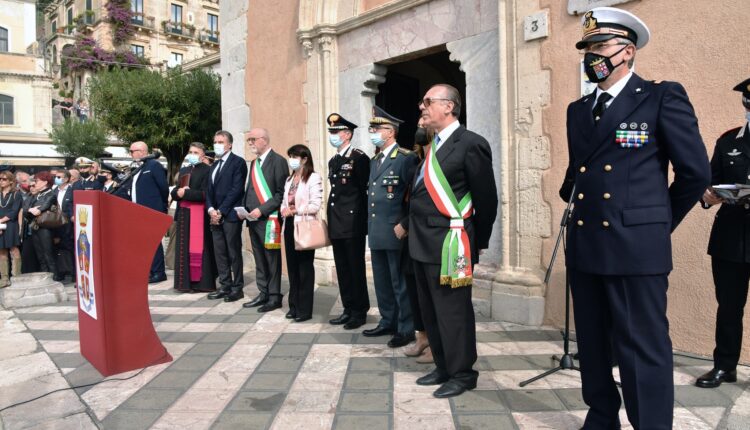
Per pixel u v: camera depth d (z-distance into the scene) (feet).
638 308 6.53
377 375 10.21
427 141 11.32
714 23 10.57
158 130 43.24
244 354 11.68
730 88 10.41
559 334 12.67
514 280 13.79
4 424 8.34
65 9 126.11
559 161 13.07
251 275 22.68
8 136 90.74
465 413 8.39
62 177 25.66
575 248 7.09
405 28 17.46
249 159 24.66
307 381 9.96
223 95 26.45
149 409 8.80
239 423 8.20
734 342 9.26
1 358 11.77
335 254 14.06
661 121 6.45
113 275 10.56
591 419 7.38
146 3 117.80
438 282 9.16
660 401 6.45
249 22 24.27
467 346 9.20
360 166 13.48
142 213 10.88
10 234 21.33
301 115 21.43
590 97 7.31
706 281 10.81
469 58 15.51
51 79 97.81
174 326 14.19
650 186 6.54
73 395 9.46
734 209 9.09
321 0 20.17
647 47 11.54
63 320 15.43
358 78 19.33
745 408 8.32
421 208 9.36
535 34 13.35
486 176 8.96
